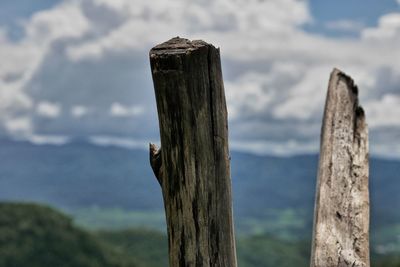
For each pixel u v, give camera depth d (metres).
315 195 6.12
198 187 4.14
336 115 7.00
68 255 91.19
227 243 4.21
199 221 4.14
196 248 4.16
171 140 4.16
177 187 4.18
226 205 4.22
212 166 4.16
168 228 4.26
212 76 4.14
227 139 4.25
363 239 5.30
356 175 6.17
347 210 5.60
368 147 6.76
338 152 6.46
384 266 68.31
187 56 4.05
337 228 5.36
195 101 4.10
